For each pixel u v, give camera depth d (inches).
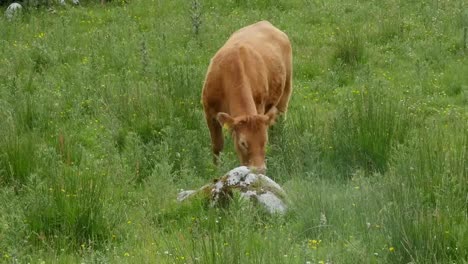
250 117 473.7
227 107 522.6
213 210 414.6
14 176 488.4
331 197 421.7
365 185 429.1
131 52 805.2
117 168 497.0
